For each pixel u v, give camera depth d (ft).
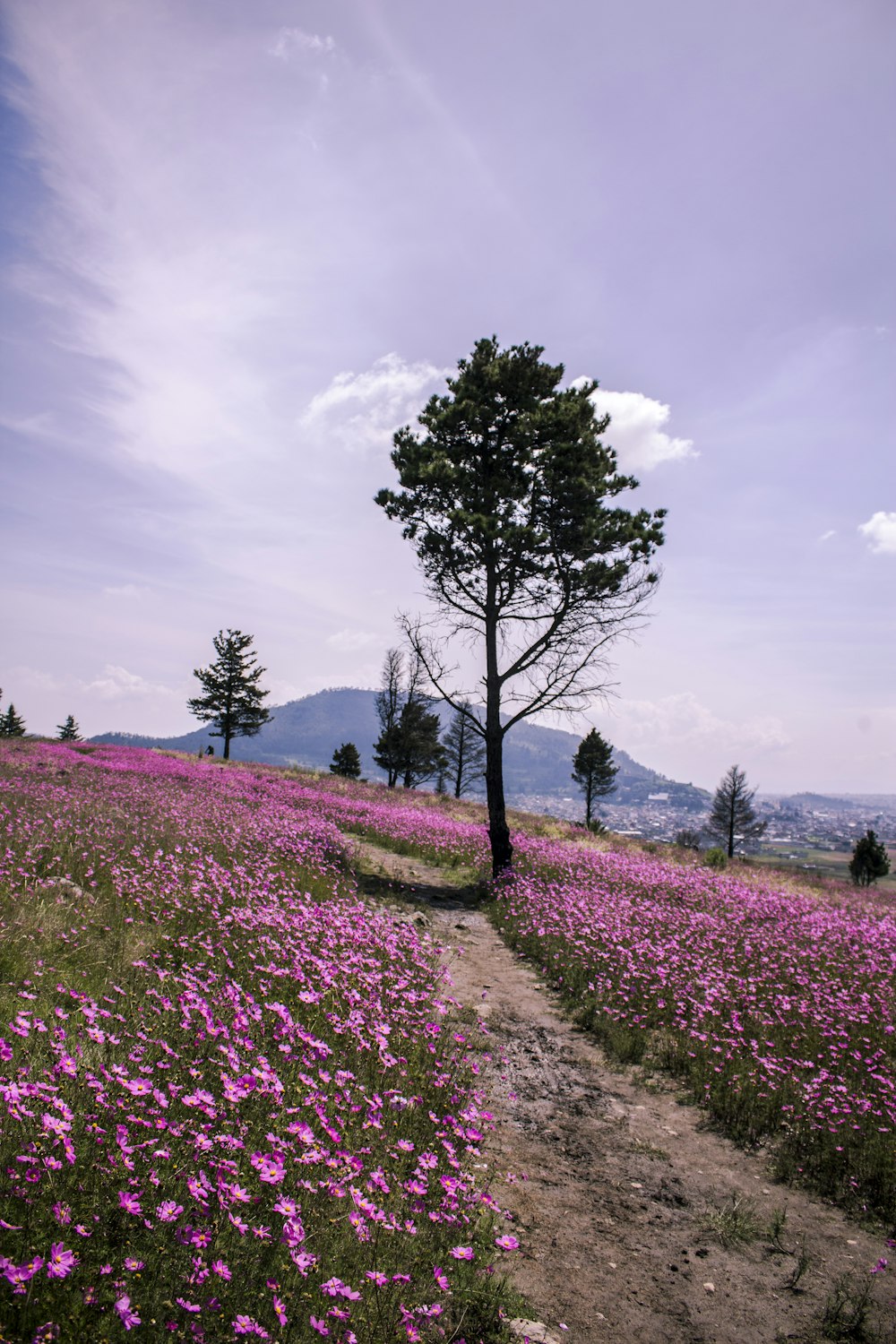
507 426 62.44
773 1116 22.25
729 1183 18.75
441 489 60.95
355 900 38.99
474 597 62.59
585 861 64.39
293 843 49.55
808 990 32.78
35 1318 8.70
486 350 63.31
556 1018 29.81
